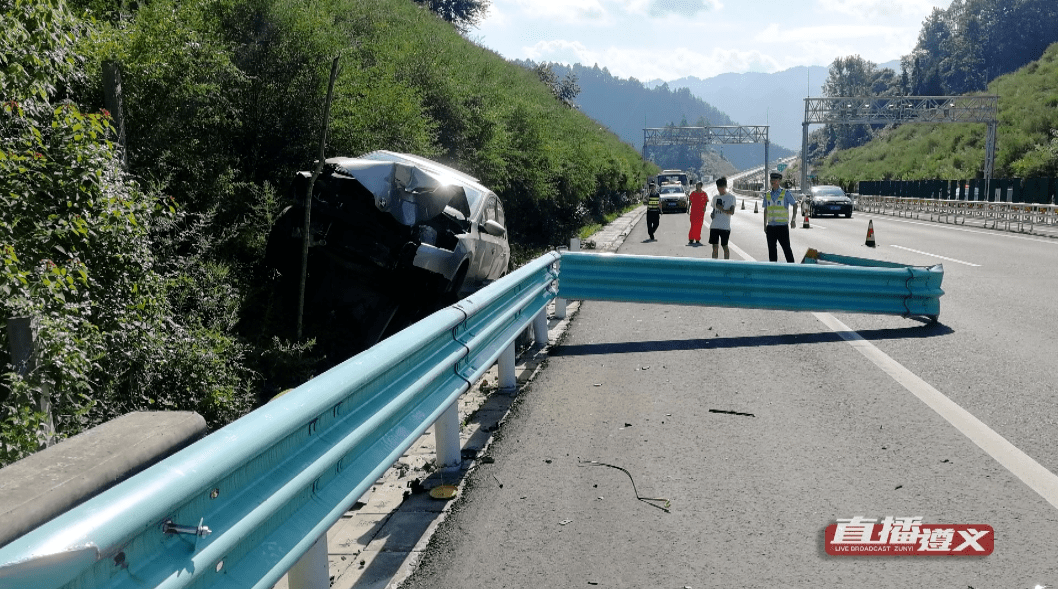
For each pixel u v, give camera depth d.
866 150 139.75
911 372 8.24
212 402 7.08
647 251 23.03
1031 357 8.83
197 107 9.89
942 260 19.30
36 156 5.72
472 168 20.09
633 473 5.55
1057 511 4.79
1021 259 19.52
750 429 6.47
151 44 8.91
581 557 4.33
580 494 5.21
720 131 109.06
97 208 6.11
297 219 9.58
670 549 4.40
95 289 6.13
